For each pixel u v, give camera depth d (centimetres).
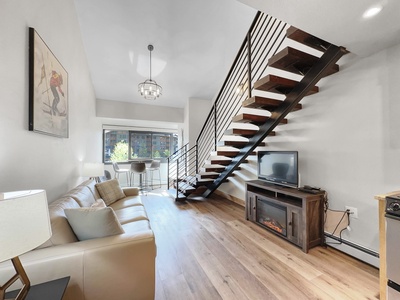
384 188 182
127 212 244
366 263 194
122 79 477
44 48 189
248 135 309
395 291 126
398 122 173
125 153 673
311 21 143
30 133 168
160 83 512
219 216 337
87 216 138
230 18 362
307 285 164
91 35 363
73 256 119
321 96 241
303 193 229
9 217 74
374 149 190
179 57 436
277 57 198
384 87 182
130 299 132
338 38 164
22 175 157
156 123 638
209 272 182
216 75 502
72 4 297
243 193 411
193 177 477
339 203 220
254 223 301
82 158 356
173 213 353
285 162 264
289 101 238
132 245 132
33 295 97
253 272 181
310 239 221
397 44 173
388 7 126
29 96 164
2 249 71
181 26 367
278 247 228
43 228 87
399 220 122
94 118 497
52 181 214
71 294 118
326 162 235
